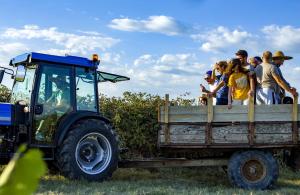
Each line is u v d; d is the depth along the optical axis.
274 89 7.85
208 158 8.02
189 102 10.73
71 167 7.41
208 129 7.46
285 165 9.23
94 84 8.00
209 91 8.56
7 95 9.47
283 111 7.43
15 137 7.45
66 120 7.57
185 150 7.77
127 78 8.57
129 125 9.86
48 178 7.83
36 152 0.37
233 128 7.46
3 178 0.35
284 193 7.05
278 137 7.40
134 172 9.26
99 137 7.80
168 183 7.91
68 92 7.71
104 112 9.96
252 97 7.45
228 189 7.32
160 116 7.61
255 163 7.47
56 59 7.62
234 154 7.55
